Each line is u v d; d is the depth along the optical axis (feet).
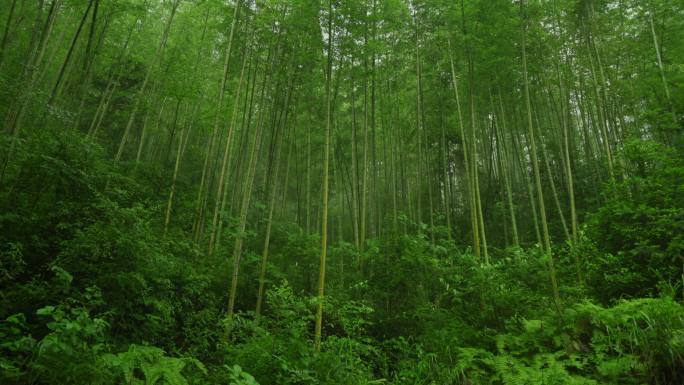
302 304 15.70
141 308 15.81
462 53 29.27
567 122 40.22
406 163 44.32
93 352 9.34
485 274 20.15
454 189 52.03
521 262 21.43
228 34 29.84
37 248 15.03
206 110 33.88
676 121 25.52
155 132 38.83
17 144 16.58
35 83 20.36
